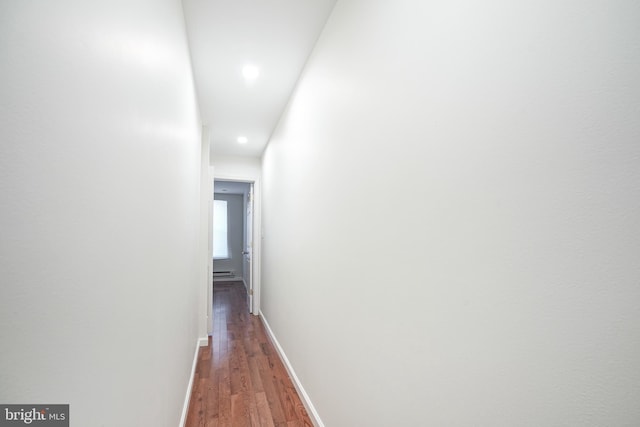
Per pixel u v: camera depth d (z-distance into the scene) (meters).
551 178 0.51
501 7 0.61
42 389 0.40
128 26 0.70
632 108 0.42
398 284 0.96
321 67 1.75
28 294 0.38
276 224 3.16
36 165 0.39
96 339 0.55
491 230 0.63
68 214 0.46
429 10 0.83
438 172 0.79
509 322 0.59
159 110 1.03
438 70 0.79
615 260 0.43
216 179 4.32
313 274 1.88
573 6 0.49
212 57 2.01
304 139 2.11
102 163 0.57
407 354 0.91
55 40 0.42
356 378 1.27
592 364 0.46
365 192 1.19
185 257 1.83
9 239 0.35
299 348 2.21
